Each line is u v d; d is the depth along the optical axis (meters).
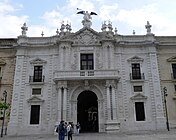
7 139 24.81
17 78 35.00
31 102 33.97
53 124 32.47
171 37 38.19
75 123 32.50
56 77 32.97
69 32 36.78
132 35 37.69
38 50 37.03
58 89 33.19
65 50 35.78
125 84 34.88
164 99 33.81
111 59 35.19
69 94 33.56
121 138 22.42
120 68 35.69
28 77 35.47
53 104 33.66
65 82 33.12
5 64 36.94
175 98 34.34
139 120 33.19
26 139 24.41
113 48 36.16
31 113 33.69
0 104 31.25
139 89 34.78
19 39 37.31
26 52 36.78
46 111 33.47
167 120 31.70
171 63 36.62
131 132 30.47
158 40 37.91
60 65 34.88
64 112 31.94
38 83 34.81
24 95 34.34
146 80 35.03
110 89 33.25
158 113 33.03
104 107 32.94
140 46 37.09
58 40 36.03
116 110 32.72
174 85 35.38
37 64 36.28
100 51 36.22
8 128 32.22
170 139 19.88
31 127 32.75
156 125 32.50
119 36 37.50
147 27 38.41
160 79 35.41
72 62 35.66
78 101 35.72
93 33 37.06
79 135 28.12
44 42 37.34
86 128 36.12
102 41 36.06
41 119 33.12
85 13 39.19
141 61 36.25
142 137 22.75
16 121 32.66
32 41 37.53
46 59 36.47
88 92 35.12
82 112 36.53
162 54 37.06
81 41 36.69
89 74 33.31
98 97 33.72
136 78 35.44
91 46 36.50
